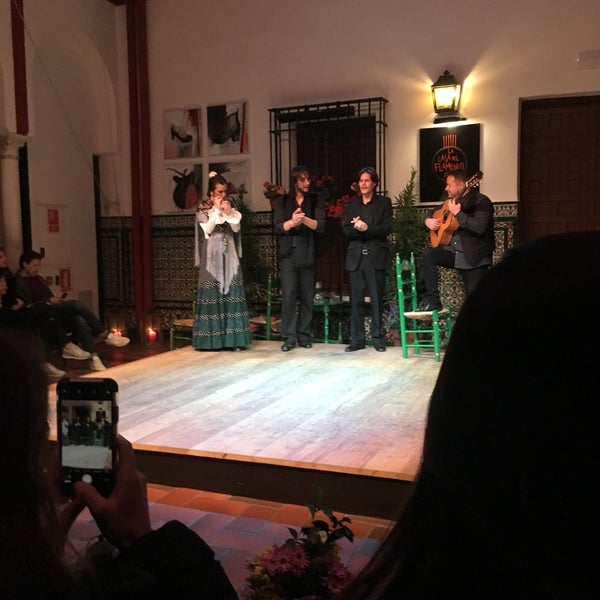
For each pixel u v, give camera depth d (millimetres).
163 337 7789
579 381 382
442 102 6223
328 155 6926
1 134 6469
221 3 7176
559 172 6309
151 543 977
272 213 7004
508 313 412
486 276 454
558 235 447
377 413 4020
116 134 7742
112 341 6832
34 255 6051
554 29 6012
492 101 6254
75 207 7664
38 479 743
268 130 7078
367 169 5926
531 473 393
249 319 6648
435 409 459
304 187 5988
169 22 7414
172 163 7547
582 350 383
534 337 398
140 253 7703
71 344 5922
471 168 6355
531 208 6430
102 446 1128
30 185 7086
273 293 7004
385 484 3002
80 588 784
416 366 5367
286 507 3123
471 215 5676
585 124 6191
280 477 3203
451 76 6148
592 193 6227
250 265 7066
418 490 491
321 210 6055
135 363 5664
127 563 957
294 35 6902
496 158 6281
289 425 3797
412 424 3764
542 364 393
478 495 417
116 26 7609
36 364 754
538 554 397
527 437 393
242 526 2896
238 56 7152
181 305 7664
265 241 7129
